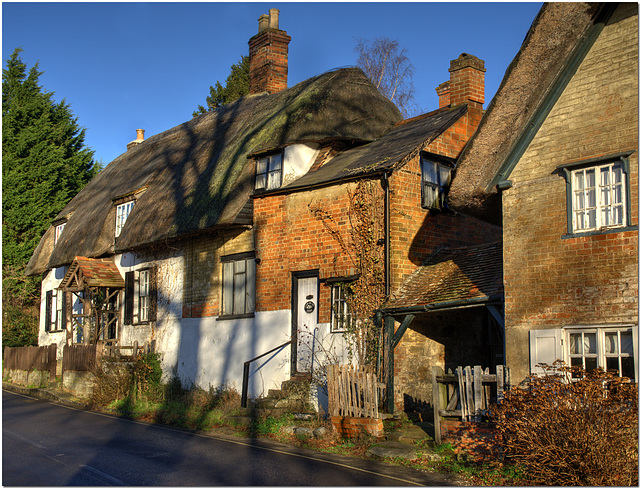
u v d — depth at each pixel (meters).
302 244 15.31
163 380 19.25
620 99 9.66
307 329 15.02
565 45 10.23
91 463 9.70
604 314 9.40
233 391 16.30
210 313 17.84
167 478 8.66
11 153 34.53
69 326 24.81
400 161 14.08
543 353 9.93
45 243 28.11
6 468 9.35
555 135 10.35
